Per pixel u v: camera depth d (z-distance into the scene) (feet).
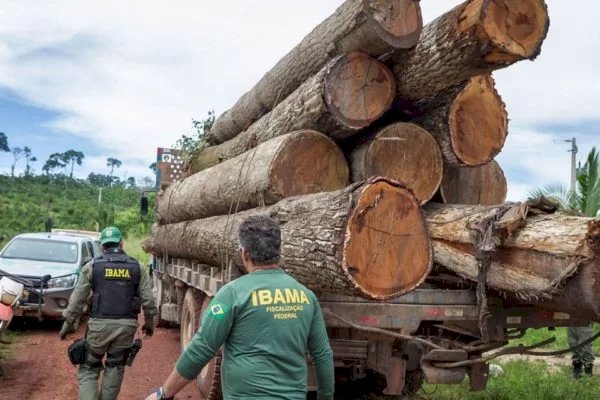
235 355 9.09
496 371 25.03
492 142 18.89
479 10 14.20
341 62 17.02
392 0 16.21
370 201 12.05
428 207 18.38
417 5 16.46
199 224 23.82
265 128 21.58
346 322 14.76
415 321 15.47
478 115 18.67
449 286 17.72
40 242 36.19
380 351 16.96
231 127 29.66
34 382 22.47
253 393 8.92
